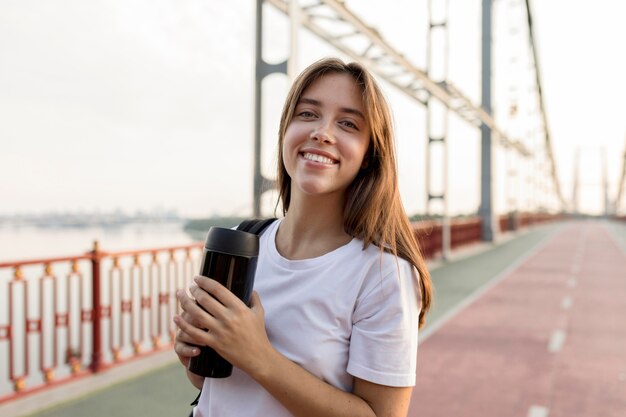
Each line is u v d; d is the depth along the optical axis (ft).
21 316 13.33
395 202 3.75
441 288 33.42
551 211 245.45
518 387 15.44
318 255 3.74
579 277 40.47
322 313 3.44
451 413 13.44
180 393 13.32
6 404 11.85
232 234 3.32
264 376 3.16
